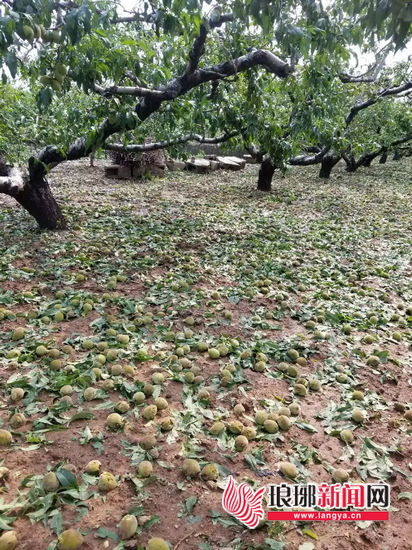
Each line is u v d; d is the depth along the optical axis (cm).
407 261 654
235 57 523
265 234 757
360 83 1020
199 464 235
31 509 201
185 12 304
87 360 327
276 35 302
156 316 417
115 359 336
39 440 245
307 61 521
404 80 1055
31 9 254
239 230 776
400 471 246
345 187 1375
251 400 301
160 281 507
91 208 868
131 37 429
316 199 1143
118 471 229
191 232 734
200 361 347
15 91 754
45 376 309
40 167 614
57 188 1108
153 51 395
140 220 795
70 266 532
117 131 571
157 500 213
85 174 1405
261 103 649
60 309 408
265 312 450
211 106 704
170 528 198
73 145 606
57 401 284
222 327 411
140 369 330
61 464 229
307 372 344
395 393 326
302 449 257
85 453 241
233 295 484
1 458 232
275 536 198
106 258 575
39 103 346
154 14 388
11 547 180
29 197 640
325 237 770
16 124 750
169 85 509
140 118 577
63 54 332
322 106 649
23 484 214
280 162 785
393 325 442
